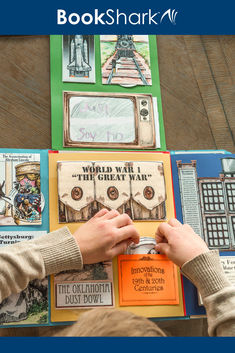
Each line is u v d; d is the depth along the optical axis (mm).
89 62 821
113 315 391
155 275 700
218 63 886
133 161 755
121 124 789
